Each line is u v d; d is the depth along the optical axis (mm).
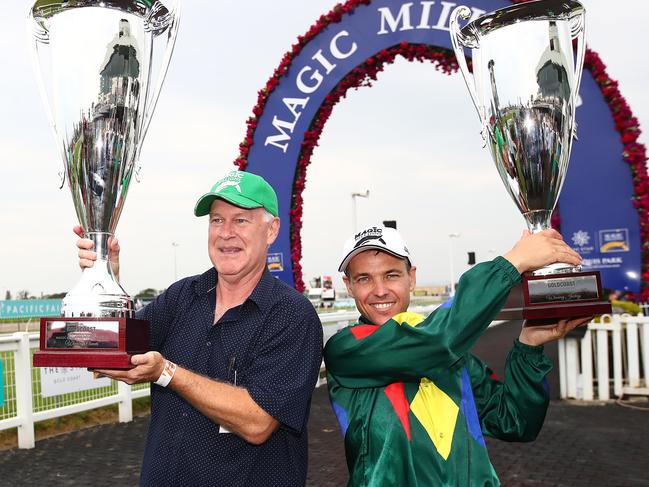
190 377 1754
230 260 2002
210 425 1938
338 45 7074
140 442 6125
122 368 1606
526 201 2072
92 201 1945
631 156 6191
